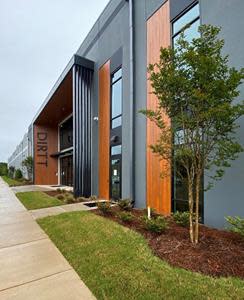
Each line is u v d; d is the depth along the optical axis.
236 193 5.33
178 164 4.79
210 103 3.90
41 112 22.16
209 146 4.20
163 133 4.70
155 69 8.34
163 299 2.85
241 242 4.42
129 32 9.99
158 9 8.45
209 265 3.55
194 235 4.73
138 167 9.21
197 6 6.91
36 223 7.06
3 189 19.11
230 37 5.69
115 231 5.31
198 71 3.93
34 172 25.69
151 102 8.52
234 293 2.86
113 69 11.48
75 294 3.16
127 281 3.29
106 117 12.05
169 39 7.85
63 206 9.50
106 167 11.80
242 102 4.87
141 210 8.02
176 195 7.32
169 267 3.57
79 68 13.20
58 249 4.88
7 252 4.73
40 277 3.67
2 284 3.47
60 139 26.69
